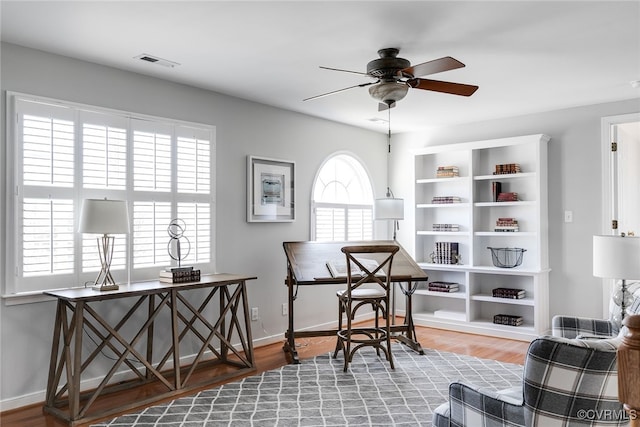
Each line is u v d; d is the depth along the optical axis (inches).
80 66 143.4
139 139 156.6
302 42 129.5
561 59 143.4
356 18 113.8
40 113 134.2
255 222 195.2
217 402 133.3
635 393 37.1
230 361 169.0
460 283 241.4
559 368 73.4
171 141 165.3
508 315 220.7
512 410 79.9
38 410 129.2
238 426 117.3
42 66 135.5
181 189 168.1
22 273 130.2
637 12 110.7
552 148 211.3
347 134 241.4
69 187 139.6
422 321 237.5
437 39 127.3
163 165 163.0
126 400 135.3
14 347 129.4
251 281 194.2
